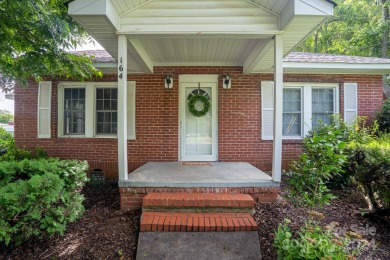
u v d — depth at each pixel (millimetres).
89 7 3088
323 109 6391
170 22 3635
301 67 5883
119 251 2900
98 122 6363
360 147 3850
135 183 3785
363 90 6309
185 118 6246
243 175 4312
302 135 6297
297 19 3277
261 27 3656
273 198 3822
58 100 6293
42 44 4098
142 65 5371
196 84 6215
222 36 3701
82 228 3365
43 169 3291
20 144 6289
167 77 6016
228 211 3438
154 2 3637
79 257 2828
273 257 2770
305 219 3355
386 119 6055
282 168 6172
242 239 2949
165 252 2834
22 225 2766
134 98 6152
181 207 3445
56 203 3156
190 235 3004
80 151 6258
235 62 5996
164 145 6156
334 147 3002
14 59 4465
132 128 6160
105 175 6207
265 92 6164
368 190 3494
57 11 4250
